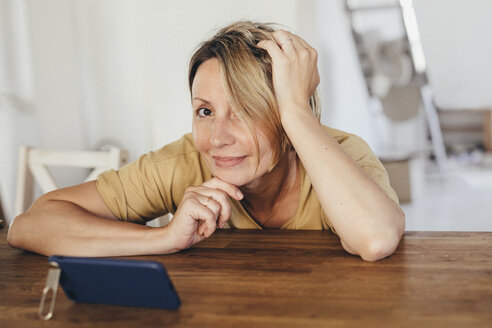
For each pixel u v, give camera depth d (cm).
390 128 683
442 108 793
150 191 106
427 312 54
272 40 88
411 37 542
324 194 81
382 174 99
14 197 254
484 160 762
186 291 62
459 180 607
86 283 57
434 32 657
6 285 69
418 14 627
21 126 257
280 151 93
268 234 98
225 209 87
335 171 82
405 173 458
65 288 59
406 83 573
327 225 103
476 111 791
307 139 85
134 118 280
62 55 275
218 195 87
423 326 50
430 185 571
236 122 87
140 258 82
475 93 761
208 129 89
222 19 227
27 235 89
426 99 610
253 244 89
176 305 56
